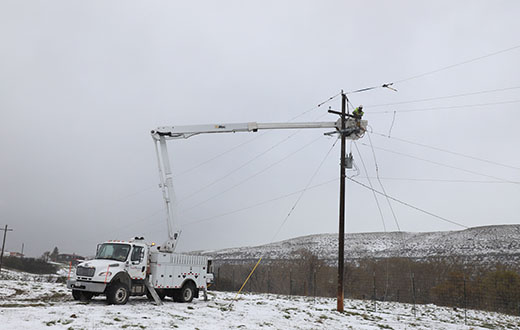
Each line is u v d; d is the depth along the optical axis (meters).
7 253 86.50
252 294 32.62
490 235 91.94
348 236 122.12
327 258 83.56
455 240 93.12
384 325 17.00
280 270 61.41
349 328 15.28
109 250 17.42
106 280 15.95
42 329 10.01
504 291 34.09
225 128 21.67
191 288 20.00
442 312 26.61
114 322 11.73
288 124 22.20
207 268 21.75
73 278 16.58
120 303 16.42
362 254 91.00
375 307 26.89
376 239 114.19
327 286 51.78
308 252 76.75
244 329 13.08
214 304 19.86
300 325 15.09
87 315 12.55
